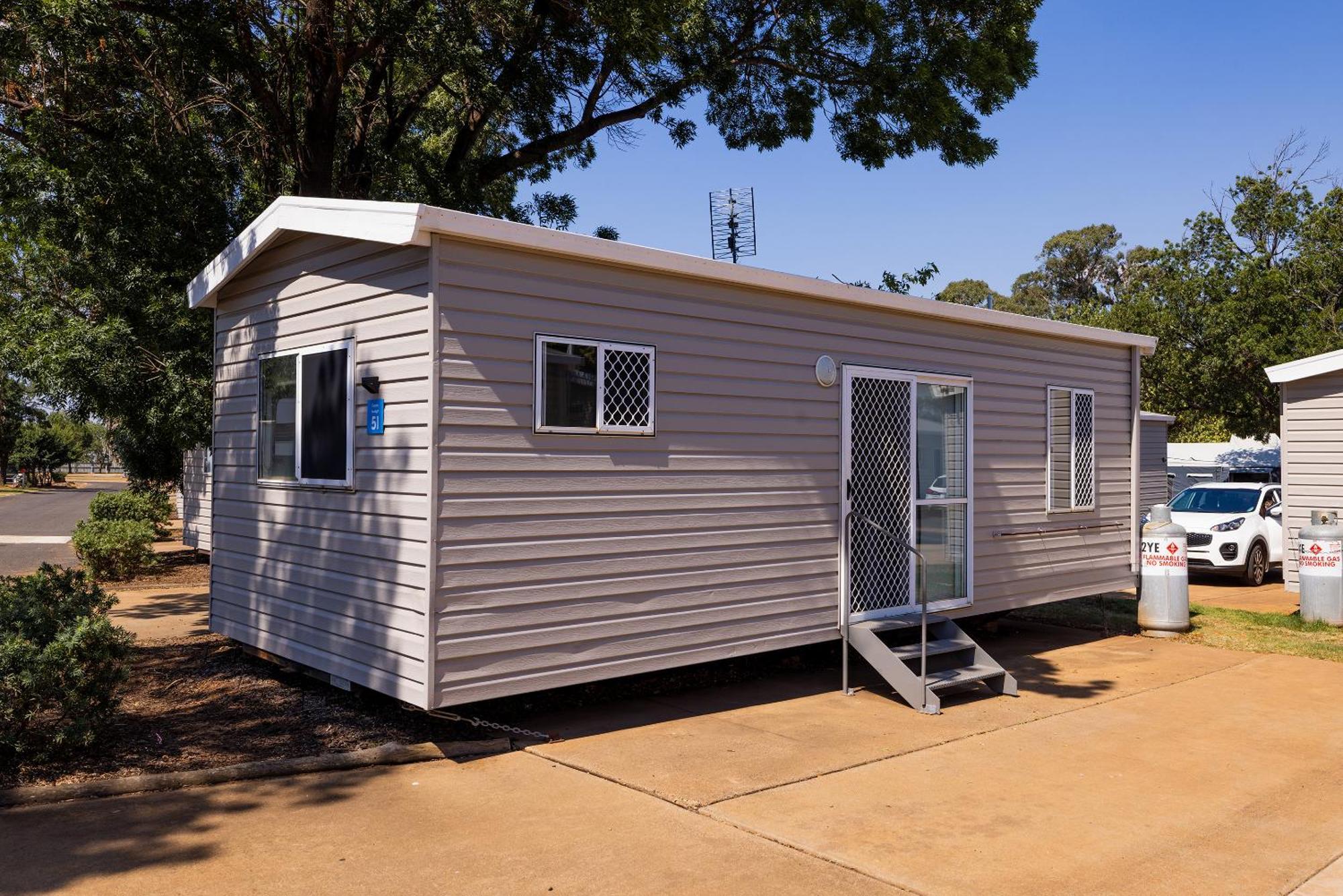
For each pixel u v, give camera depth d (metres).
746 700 7.45
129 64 10.34
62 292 12.22
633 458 6.64
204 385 9.70
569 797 5.13
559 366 6.27
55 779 5.14
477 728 6.31
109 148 10.08
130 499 20.55
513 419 6.03
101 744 5.79
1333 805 5.18
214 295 8.25
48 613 5.66
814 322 7.85
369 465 6.24
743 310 7.34
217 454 8.27
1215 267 25.22
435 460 5.68
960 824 4.84
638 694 7.57
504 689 5.96
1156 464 19.81
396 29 9.90
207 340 9.93
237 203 10.72
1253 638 10.18
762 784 5.39
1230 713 7.16
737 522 7.28
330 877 4.09
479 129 12.14
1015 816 4.95
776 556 7.53
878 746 6.21
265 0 10.48
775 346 7.56
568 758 5.82
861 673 8.45
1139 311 26.08
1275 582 15.13
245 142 11.04
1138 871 4.29
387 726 6.33
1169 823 4.89
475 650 5.84
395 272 6.05
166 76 10.46
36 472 57.81
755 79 14.09
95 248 10.14
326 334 6.77
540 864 4.25
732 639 7.21
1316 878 4.25
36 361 9.95
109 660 5.70
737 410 7.30
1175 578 10.39
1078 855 4.46
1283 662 9.06
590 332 6.43
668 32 11.68
